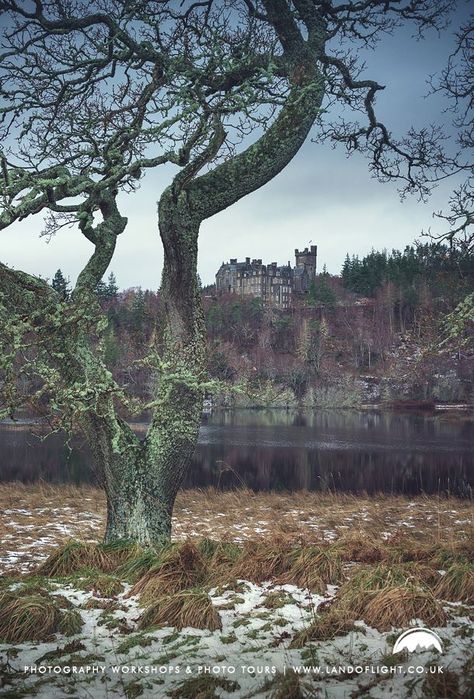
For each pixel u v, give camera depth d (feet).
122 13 22.84
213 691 11.39
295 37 23.68
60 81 24.90
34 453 94.17
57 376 20.63
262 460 94.02
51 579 19.54
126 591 18.25
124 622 15.58
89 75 24.38
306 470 83.35
